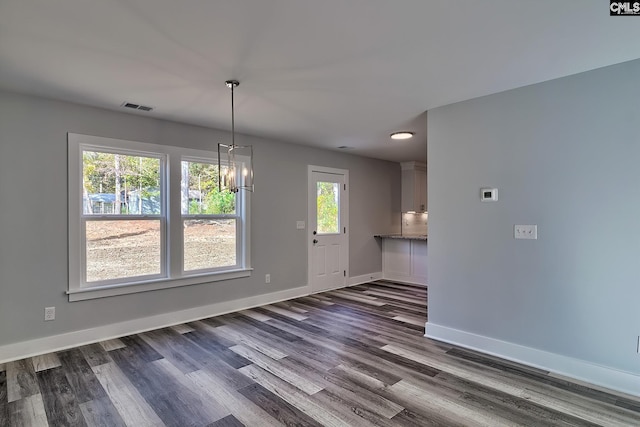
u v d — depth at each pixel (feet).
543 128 9.31
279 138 16.07
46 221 10.46
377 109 11.60
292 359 9.94
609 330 8.36
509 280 9.97
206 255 14.16
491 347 10.30
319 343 11.16
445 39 6.98
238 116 12.39
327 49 7.39
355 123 13.39
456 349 10.67
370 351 10.52
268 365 9.55
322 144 17.51
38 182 10.34
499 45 7.23
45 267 10.46
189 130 13.50
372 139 16.25
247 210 15.29
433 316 11.68
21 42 7.01
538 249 9.44
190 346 10.89
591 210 8.61
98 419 7.09
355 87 9.60
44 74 8.64
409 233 24.56
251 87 9.55
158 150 12.68
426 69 8.45
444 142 11.29
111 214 11.84
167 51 7.44
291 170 17.20
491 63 8.12
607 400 7.74
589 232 8.64
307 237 17.99
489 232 10.35
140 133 12.26
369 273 21.68
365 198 21.38
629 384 8.05
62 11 5.90
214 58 7.78
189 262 13.65
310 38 6.91
